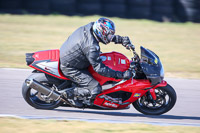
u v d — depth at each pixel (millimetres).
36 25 52875
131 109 21266
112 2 59875
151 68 18109
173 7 62000
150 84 18328
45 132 14781
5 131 14648
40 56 18500
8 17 56688
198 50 43031
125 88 18375
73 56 17219
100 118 18547
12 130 14836
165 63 34938
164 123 17781
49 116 18156
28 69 29031
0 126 15328
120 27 53469
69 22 55438
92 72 18234
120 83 18344
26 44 40969
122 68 18172
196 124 18031
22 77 26281
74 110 20203
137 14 60594
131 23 57469
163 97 19328
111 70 17438
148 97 19234
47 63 18078
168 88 18797
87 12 59844
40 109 19406
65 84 18547
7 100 20703
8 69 28484
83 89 18219
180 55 39469
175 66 33688
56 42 43188
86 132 15023
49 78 18531
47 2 59594
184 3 60688
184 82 27516
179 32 54594
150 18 61312
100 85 18172
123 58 18547
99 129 15609
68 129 15375
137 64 18500
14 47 38938
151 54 18609
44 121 16609
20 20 55344
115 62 18188
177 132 15680
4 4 58406
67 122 16641
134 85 18312
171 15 61812
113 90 18438
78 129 15438
